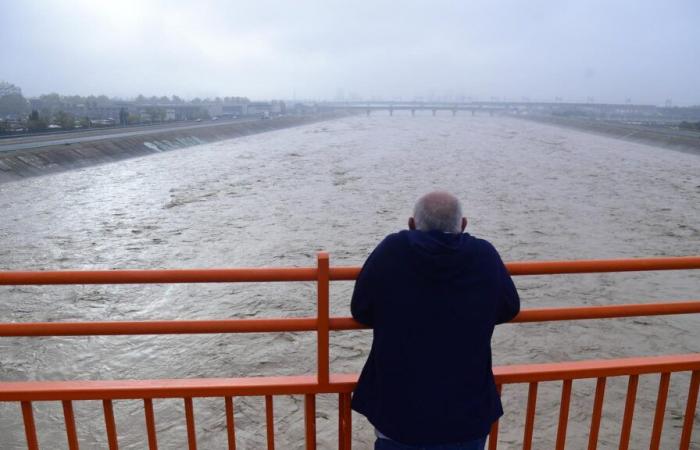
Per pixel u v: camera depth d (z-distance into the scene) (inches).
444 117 7677.2
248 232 712.4
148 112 4001.0
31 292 464.4
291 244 642.2
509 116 7716.5
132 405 275.9
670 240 676.7
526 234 693.3
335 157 1792.6
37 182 1190.3
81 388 94.3
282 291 461.1
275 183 1186.0
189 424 97.0
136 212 863.7
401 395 78.1
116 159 1646.2
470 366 78.4
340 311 410.9
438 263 75.7
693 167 1549.0
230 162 1642.5
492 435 103.3
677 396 281.4
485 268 78.1
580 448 235.5
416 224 83.5
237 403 276.1
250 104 6402.6
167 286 474.9
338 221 776.3
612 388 289.1
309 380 97.0
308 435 99.1
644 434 246.7
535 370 99.8
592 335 366.0
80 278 90.5
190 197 1005.8
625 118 6427.2
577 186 1147.3
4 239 689.6
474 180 1229.7
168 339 363.3
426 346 77.3
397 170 1424.7
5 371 325.7
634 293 457.1
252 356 336.5
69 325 93.4
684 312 104.2
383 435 81.4
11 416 269.1
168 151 2004.2
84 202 956.0
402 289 77.3
